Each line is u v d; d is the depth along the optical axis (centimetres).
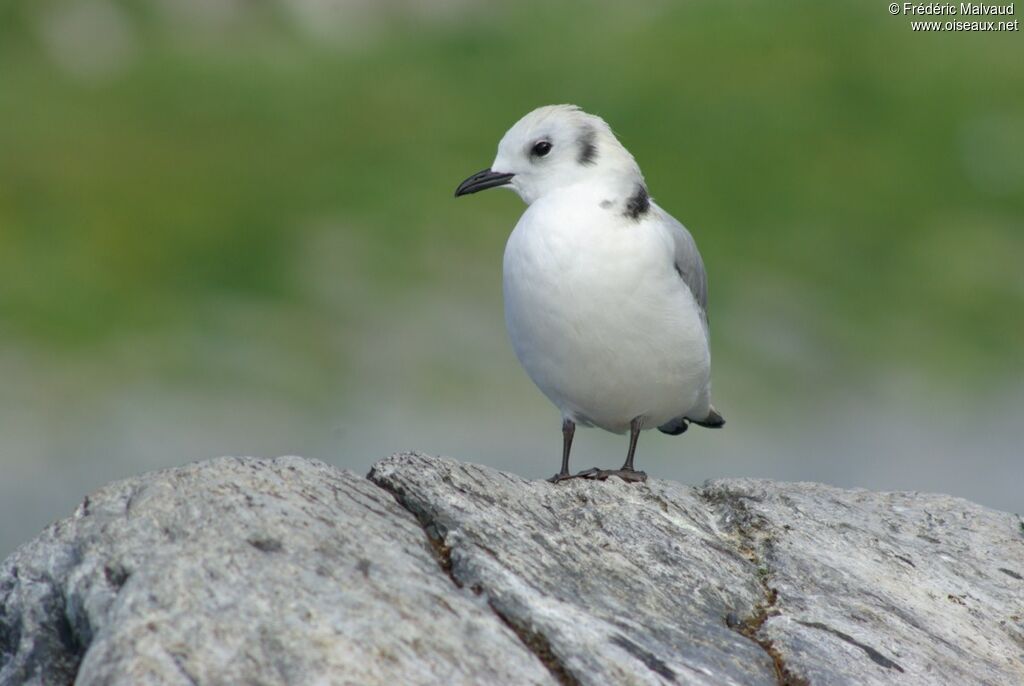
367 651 556
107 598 587
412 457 714
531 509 711
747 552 743
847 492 851
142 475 666
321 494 655
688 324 800
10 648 620
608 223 786
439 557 650
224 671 539
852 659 652
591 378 808
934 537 802
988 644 700
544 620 611
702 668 616
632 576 680
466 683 556
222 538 602
